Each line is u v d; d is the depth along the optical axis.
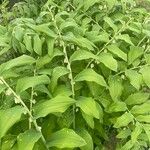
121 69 0.43
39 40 0.40
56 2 0.55
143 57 0.45
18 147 0.31
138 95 0.41
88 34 0.44
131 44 0.42
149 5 0.64
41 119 0.39
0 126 0.31
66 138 0.33
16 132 0.37
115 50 0.41
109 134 0.44
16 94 0.34
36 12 0.60
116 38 0.43
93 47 0.44
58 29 0.41
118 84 0.41
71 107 0.39
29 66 0.39
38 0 0.65
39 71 0.39
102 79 0.38
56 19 0.45
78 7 0.50
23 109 0.33
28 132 0.33
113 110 0.39
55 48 0.40
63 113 0.38
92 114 0.35
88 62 0.43
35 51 0.40
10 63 0.35
